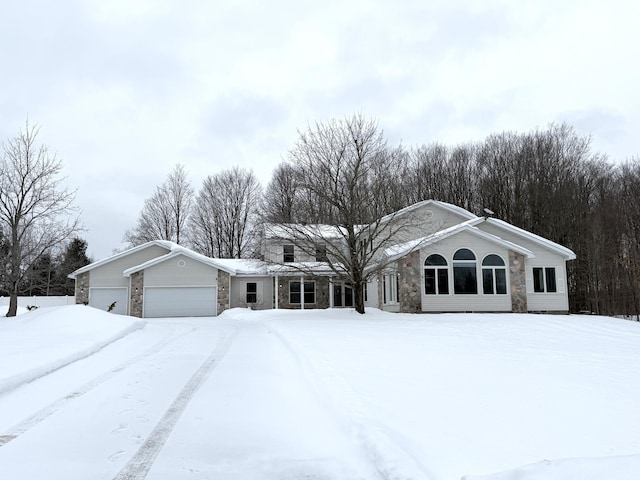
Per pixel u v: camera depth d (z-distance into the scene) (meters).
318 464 4.13
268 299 30.11
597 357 9.33
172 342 12.40
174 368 8.59
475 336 12.80
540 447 4.05
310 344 10.64
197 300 28.88
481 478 3.12
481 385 6.51
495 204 37.69
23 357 8.66
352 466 4.07
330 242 20.56
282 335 12.96
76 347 10.16
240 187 48.66
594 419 4.90
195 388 7.02
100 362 9.18
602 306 30.83
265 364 9.08
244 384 7.30
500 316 19.62
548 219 34.06
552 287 23.78
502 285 22.33
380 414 5.08
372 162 21.11
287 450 4.48
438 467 3.59
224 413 5.72
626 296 29.91
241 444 4.64
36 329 12.95
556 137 36.59
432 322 17.05
